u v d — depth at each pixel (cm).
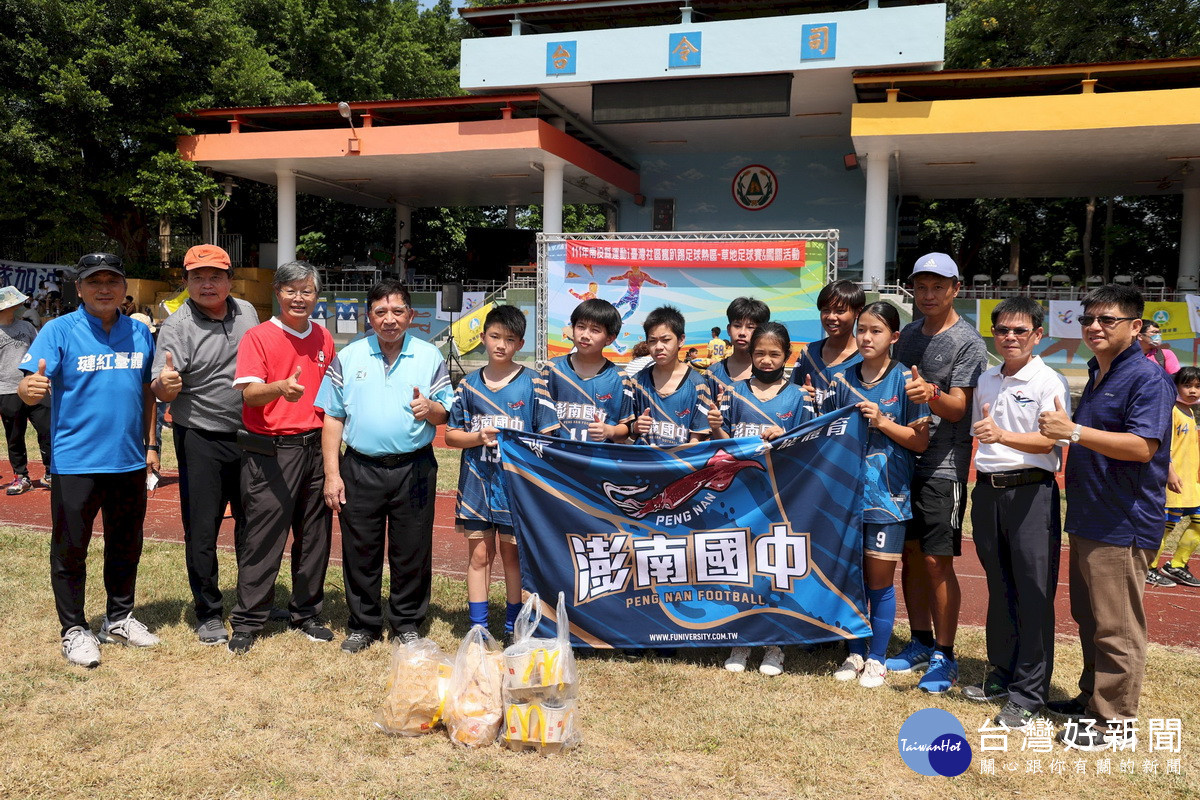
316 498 501
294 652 478
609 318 477
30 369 441
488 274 2575
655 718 402
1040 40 2062
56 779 340
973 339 443
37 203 1956
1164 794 342
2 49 1842
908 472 449
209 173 2120
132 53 1891
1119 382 383
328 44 2439
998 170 1970
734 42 1641
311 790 337
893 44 1571
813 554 457
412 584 497
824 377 486
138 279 2112
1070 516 396
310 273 484
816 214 2309
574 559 471
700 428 492
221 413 486
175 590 581
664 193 2412
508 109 1819
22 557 643
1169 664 477
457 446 482
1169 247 2627
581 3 1748
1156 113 1512
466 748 373
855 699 426
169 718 395
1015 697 401
